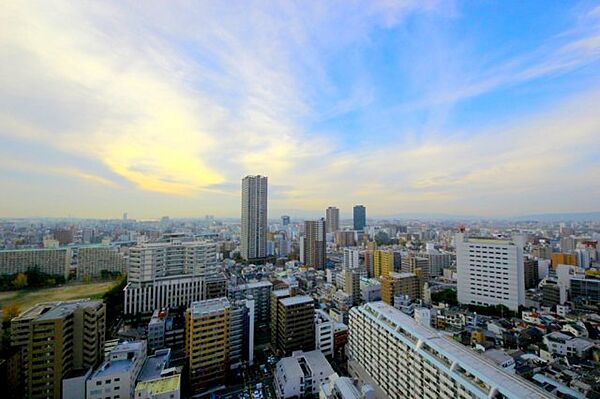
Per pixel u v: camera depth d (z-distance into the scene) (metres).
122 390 75.62
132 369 78.38
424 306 156.00
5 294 178.62
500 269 158.00
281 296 120.56
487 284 161.75
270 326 130.38
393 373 78.38
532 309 151.00
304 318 111.75
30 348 77.00
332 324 115.50
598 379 79.31
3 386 73.44
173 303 145.00
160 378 75.50
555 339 104.62
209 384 88.75
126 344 87.25
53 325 78.19
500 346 107.62
